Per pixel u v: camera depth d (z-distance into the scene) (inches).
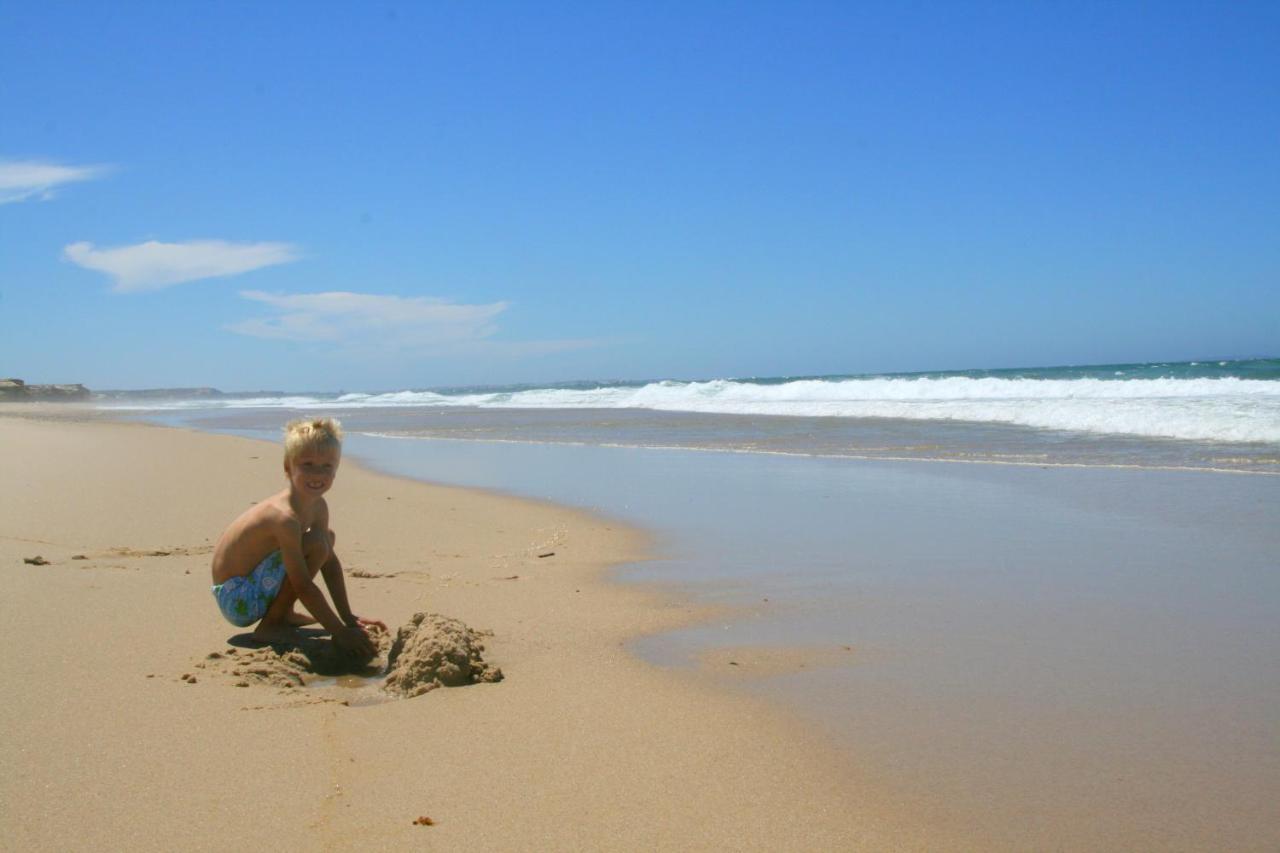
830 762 118.3
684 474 443.5
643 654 166.4
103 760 117.3
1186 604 192.4
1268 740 123.0
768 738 126.3
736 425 741.3
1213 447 457.4
